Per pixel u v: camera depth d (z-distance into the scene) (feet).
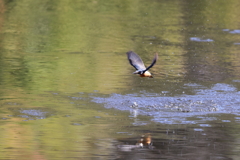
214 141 29.96
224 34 77.30
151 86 45.16
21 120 34.14
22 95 41.16
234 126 33.45
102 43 68.49
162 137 30.66
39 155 27.02
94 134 31.14
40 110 36.78
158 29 79.77
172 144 29.25
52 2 103.81
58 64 54.54
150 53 62.13
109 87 44.55
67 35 73.56
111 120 34.60
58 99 40.24
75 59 57.57
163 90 43.68
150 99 40.55
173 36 74.49
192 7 102.17
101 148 28.30
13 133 31.09
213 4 106.01
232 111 37.60
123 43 68.59
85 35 73.92
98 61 56.65
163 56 60.29
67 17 88.43
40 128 32.37
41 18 86.48
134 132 31.65
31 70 51.11
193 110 37.70
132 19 88.07
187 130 32.32
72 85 45.11
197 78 48.85
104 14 92.53
